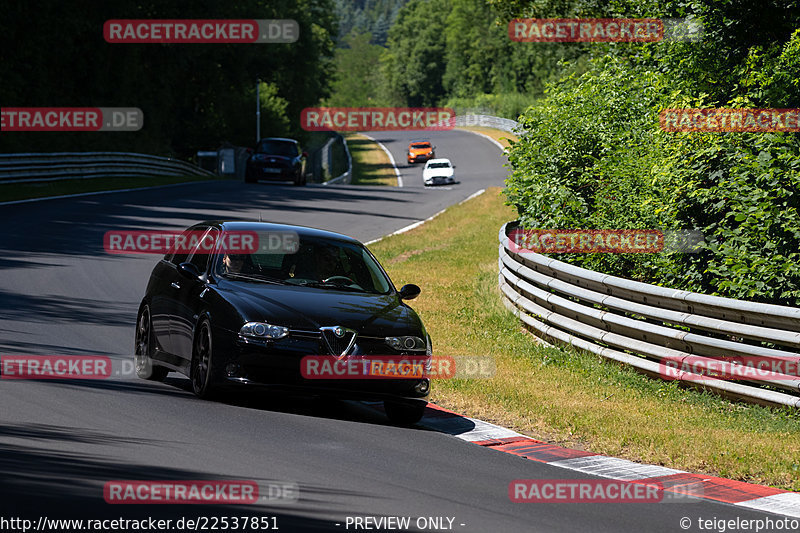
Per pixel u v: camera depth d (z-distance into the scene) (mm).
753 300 44812
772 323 37844
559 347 49969
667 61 61938
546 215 59094
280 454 26516
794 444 32438
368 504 22031
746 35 58312
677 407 38469
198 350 34000
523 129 64625
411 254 86938
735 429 34781
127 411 30453
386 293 37031
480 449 30281
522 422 34562
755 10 57156
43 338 43125
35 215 95812
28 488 20641
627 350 46344
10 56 183500
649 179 51781
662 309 43156
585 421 33875
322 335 32312
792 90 50719
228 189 147625
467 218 116438
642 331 43562
